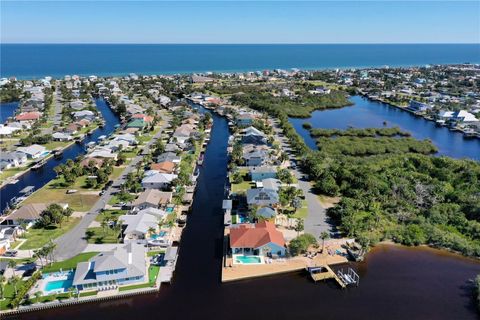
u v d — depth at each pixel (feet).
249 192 319.47
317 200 334.65
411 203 324.80
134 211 303.07
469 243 269.85
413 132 599.98
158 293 221.25
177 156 432.66
